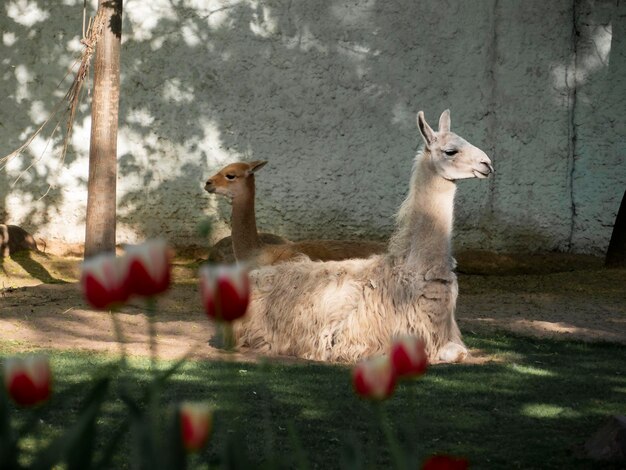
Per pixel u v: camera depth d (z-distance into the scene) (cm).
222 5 1628
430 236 800
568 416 629
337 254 1006
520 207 1675
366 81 1648
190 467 486
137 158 1631
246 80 1638
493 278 1489
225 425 569
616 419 545
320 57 1642
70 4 1614
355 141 1652
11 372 208
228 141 1641
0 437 221
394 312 796
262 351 845
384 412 621
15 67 1619
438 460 191
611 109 1670
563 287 1395
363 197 1658
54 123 1614
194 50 1628
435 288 797
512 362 820
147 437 217
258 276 868
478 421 611
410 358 242
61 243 1614
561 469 513
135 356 797
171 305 1161
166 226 1634
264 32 1634
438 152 799
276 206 1650
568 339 952
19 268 1462
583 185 1680
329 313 808
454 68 1656
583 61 1669
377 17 1644
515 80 1664
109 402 622
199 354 827
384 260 816
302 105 1645
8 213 1616
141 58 1627
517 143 1670
